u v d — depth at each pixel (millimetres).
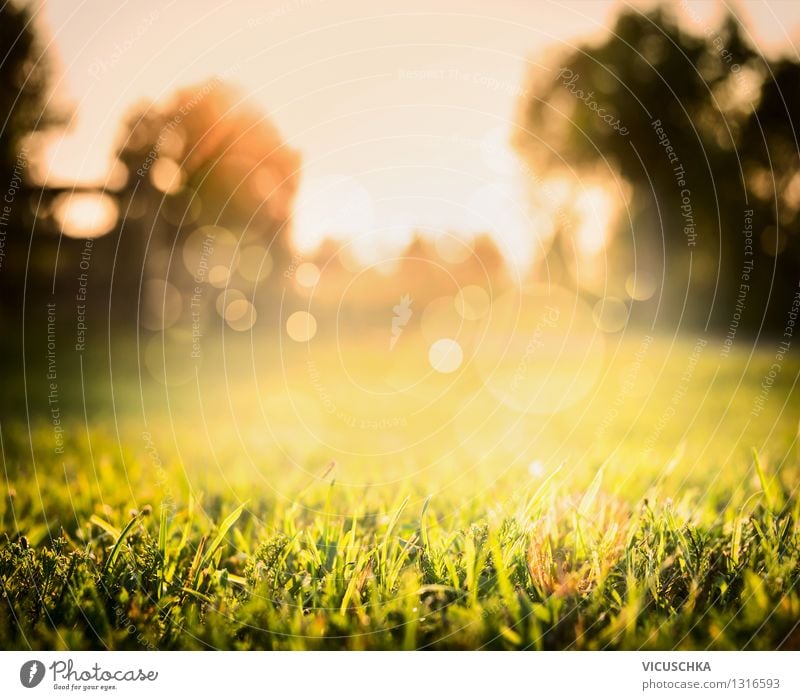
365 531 2199
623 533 1929
